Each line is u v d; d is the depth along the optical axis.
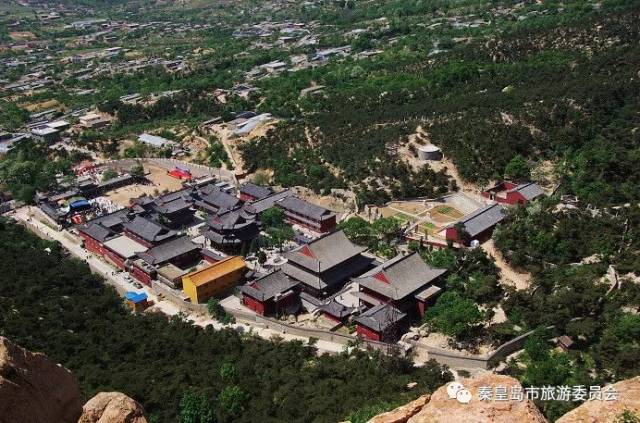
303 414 89.94
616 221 130.12
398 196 173.88
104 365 106.06
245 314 133.00
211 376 103.31
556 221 137.00
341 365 108.00
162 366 106.56
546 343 106.06
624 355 95.25
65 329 117.62
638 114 171.12
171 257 153.75
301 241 160.50
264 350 116.19
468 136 180.12
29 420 47.28
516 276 128.12
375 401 87.44
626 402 47.16
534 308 113.38
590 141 169.00
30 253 155.50
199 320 135.38
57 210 196.62
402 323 122.12
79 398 52.69
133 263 155.00
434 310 119.56
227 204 183.75
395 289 122.94
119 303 142.25
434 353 108.62
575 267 122.00
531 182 160.12
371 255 151.00
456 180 174.38
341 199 180.50
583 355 102.19
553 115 179.62
